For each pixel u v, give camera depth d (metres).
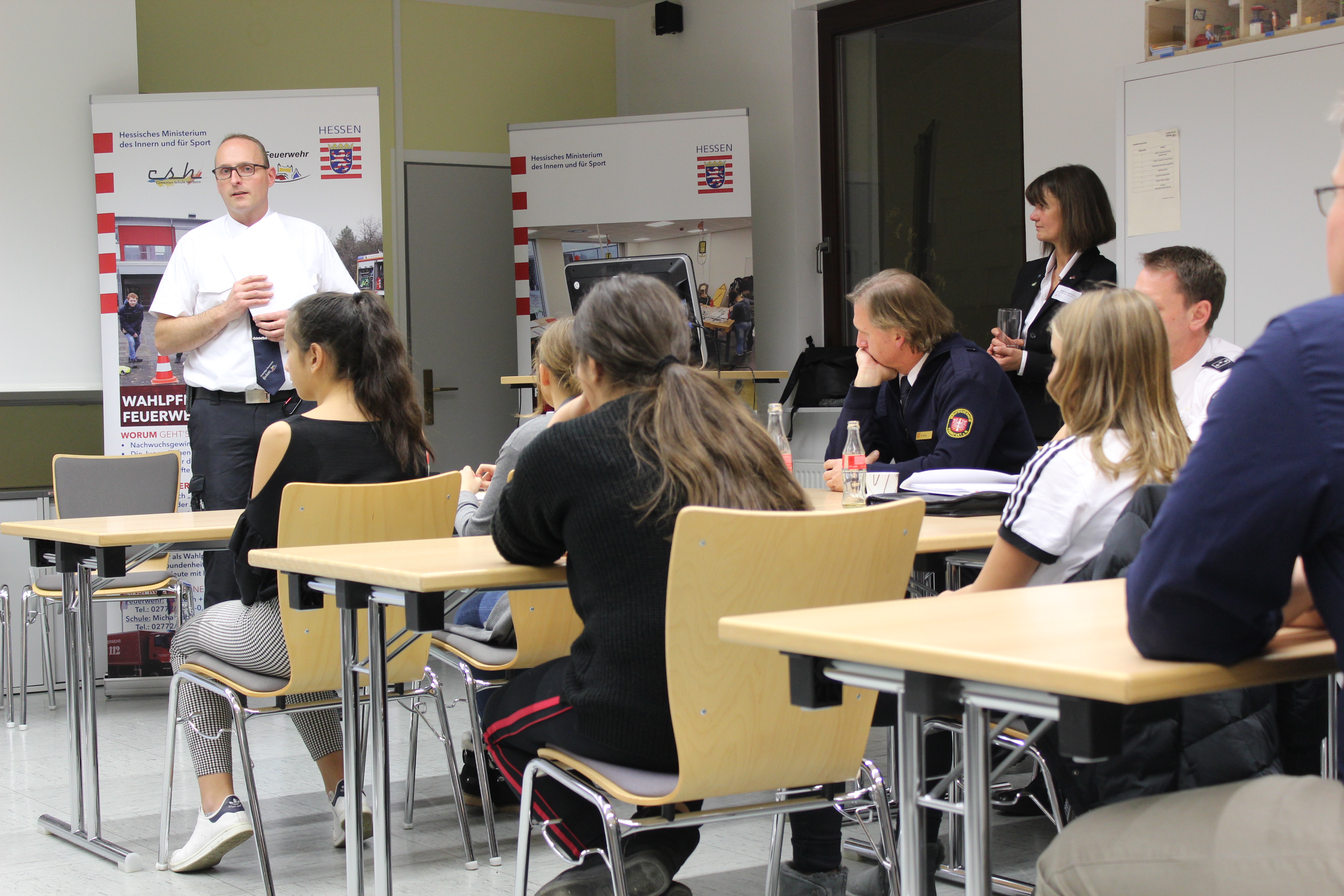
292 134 5.24
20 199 5.08
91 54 5.19
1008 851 2.63
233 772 3.54
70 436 5.09
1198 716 1.48
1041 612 1.25
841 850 2.37
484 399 7.03
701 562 1.54
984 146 5.73
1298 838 1.04
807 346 6.38
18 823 3.11
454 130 6.86
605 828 1.61
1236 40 4.08
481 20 6.89
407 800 3.01
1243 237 4.00
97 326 5.21
